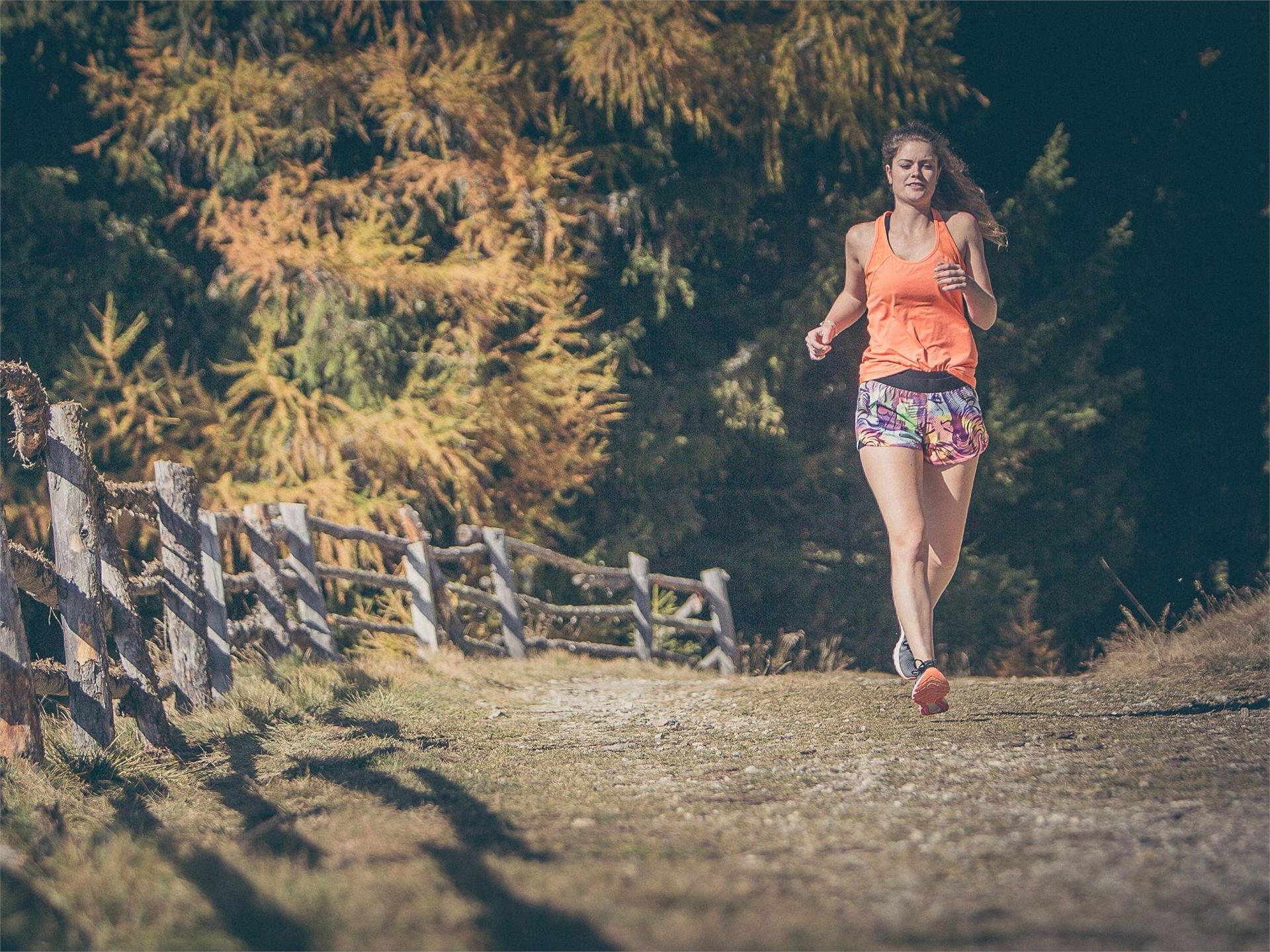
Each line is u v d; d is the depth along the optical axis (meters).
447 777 14.65
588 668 29.56
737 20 54.47
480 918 8.69
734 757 15.57
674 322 56.69
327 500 41.19
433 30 50.66
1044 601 59.47
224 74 45.47
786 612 55.88
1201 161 66.06
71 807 13.55
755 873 9.68
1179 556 64.56
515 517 47.56
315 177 48.91
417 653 36.94
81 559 16.58
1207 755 14.14
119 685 16.98
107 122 47.06
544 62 51.88
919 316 16.55
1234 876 9.11
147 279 45.41
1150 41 65.19
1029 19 63.94
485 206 46.66
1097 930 8.06
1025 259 57.19
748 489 57.88
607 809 12.55
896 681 23.53
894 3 51.47
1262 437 64.50
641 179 55.69
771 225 59.53
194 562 21.58
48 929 8.84
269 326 43.50
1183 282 65.38
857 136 52.59
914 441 16.52
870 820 11.56
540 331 47.81
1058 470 59.66
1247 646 24.95
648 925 8.38
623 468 52.88
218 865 10.23
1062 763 14.06
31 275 43.22
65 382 41.06
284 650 27.30
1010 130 64.88
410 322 46.09
